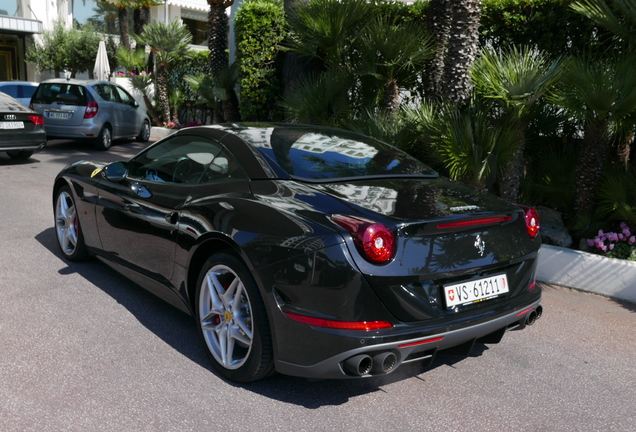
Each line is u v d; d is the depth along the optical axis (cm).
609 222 589
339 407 300
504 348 389
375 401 308
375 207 293
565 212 638
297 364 284
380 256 267
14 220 643
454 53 635
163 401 295
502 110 578
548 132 661
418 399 313
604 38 672
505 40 764
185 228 343
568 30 709
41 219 655
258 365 298
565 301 490
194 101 1681
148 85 1772
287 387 316
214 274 324
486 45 781
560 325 436
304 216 289
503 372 352
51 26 2516
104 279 467
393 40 699
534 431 288
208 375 324
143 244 391
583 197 589
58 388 301
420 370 349
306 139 379
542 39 733
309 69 1055
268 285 287
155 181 395
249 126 389
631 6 548
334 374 277
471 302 297
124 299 428
